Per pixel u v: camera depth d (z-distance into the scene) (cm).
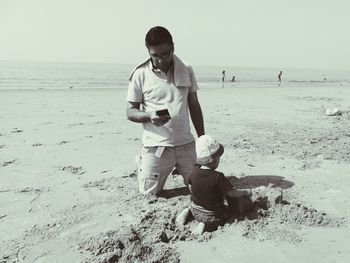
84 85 3697
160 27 389
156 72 422
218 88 3181
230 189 342
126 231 320
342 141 731
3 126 957
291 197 418
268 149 666
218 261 288
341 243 314
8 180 502
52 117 1141
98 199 424
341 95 2303
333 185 465
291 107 1478
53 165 576
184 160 435
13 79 5000
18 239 329
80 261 286
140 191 441
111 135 832
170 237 326
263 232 333
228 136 797
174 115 421
